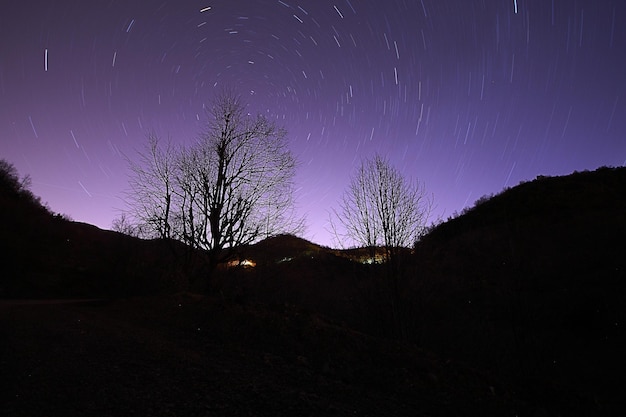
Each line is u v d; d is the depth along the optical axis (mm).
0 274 29125
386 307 14805
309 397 6051
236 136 22203
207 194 21359
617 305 17781
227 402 5539
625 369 12406
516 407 7180
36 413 4762
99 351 8297
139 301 16703
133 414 4895
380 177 15812
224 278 22094
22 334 9773
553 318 18172
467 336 15602
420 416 6035
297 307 13102
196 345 9422
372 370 8219
